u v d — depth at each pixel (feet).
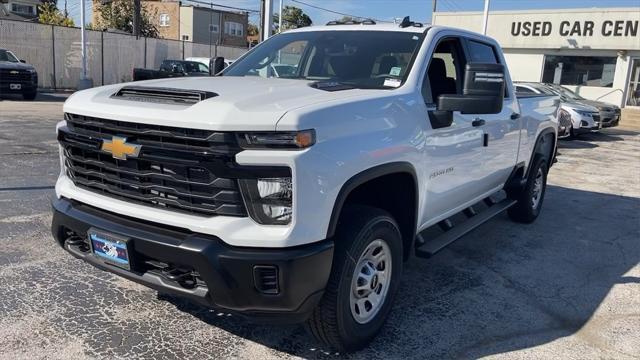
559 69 89.25
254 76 14.37
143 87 10.78
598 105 60.23
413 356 11.40
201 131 9.12
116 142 10.07
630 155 45.50
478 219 16.98
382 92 11.77
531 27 88.94
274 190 9.12
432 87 13.62
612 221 23.47
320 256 9.47
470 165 15.34
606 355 11.88
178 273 9.89
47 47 84.99
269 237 9.10
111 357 10.74
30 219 18.80
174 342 11.44
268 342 11.63
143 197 10.13
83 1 79.77
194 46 105.81
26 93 65.67
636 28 79.66
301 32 15.90
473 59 15.97
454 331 12.62
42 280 14.08
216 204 9.32
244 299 9.32
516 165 19.60
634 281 16.40
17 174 25.16
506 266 17.20
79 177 11.41
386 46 13.84
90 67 90.33
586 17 83.76
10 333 11.41
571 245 19.72
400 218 12.78
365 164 10.32
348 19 16.56
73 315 12.34
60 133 11.51
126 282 14.25
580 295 15.17
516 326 13.07
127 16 143.84
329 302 10.20
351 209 10.93
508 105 17.93
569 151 46.62
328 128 9.61
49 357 10.61
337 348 11.03
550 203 26.50
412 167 12.03
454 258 17.70
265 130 8.98
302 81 12.84
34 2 158.92
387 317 12.04
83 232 10.69
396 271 11.93
